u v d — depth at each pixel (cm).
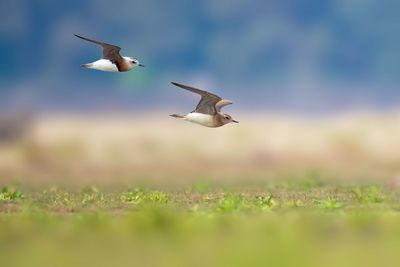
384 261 1394
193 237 1583
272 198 2227
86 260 1409
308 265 1362
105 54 1870
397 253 1450
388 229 1670
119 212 1938
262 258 1405
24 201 2177
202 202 2162
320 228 1673
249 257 1412
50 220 1753
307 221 1736
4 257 1434
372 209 1977
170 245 1519
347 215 1841
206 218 1764
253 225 1689
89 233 1634
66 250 1485
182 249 1482
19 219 1798
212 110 1877
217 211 1914
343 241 1554
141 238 1581
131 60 1875
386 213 1894
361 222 1697
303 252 1452
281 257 1412
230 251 1459
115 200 2203
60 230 1666
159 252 1461
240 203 2016
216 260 1396
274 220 1753
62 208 2009
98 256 1437
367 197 2216
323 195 2364
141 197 2228
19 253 1464
